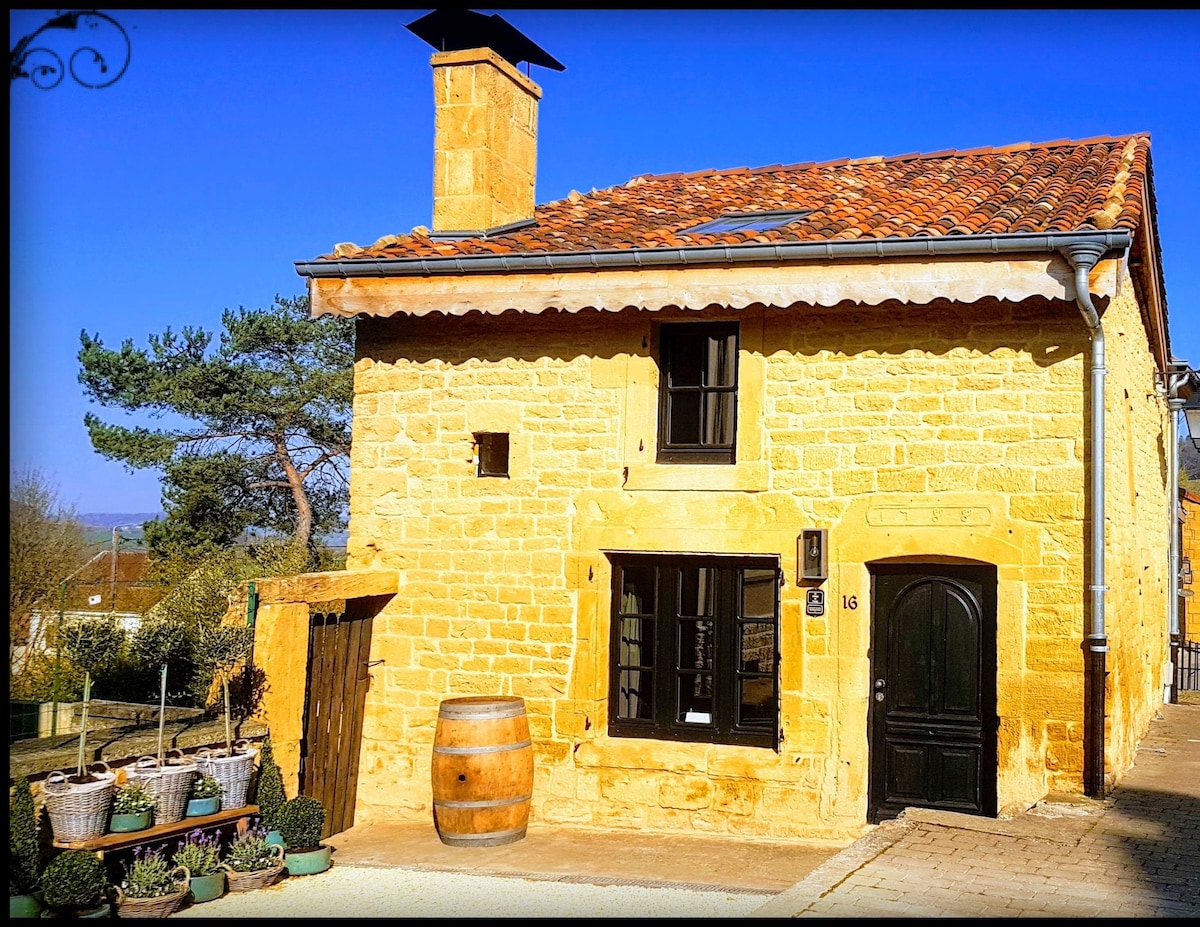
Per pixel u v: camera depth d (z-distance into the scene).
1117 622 9.51
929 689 9.34
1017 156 12.02
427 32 11.65
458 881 8.20
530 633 10.09
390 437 10.56
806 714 9.42
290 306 23.31
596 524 9.97
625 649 10.06
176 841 7.98
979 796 9.16
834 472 9.45
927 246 8.61
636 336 9.95
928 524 9.20
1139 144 11.27
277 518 23.53
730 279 9.15
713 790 9.59
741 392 9.69
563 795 9.93
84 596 18.28
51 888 6.73
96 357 22.06
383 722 10.44
